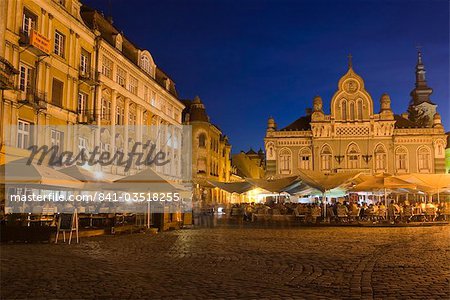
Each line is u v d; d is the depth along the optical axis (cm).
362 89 5897
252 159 10375
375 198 5219
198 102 6444
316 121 5900
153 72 4962
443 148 5688
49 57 2898
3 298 748
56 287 838
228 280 931
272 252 1441
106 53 3762
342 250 1501
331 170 5812
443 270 1061
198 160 6238
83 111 3412
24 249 1470
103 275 972
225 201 7181
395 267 1109
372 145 5803
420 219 3441
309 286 873
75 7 3294
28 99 2673
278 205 4281
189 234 2288
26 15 2730
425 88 8269
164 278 948
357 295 791
